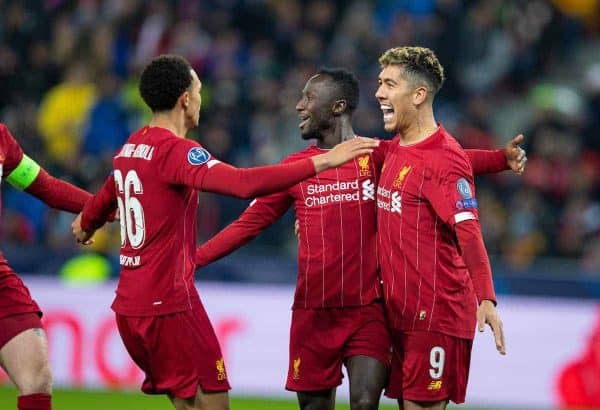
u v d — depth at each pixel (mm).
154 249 20578
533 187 45844
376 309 22578
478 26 51719
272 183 19219
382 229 21734
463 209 20469
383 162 22578
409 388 21438
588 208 45344
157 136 20625
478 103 48156
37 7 52625
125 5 51562
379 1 53938
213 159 19953
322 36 52125
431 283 21078
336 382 23094
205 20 51875
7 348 20703
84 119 47062
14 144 22562
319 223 22750
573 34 55500
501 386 38094
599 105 51312
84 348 39250
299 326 23156
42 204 43938
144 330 20625
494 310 19703
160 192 20406
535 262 42656
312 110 22953
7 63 50469
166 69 20875
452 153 20859
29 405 20484
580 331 38312
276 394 38469
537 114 49750
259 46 50812
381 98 21562
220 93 48406
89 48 50031
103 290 39688
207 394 20906
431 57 21500
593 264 43438
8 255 40562
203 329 20891
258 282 39656
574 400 37875
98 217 22484
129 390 38031
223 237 23609
